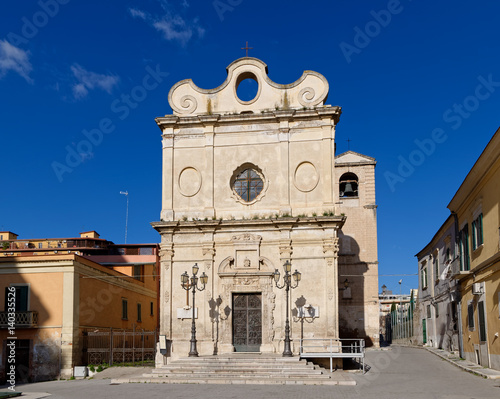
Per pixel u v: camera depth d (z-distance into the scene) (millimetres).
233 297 28312
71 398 18719
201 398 17859
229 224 28391
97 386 22688
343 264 41250
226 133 29594
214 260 28500
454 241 32875
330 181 28328
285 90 29609
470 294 28281
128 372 29125
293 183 28656
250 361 24422
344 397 17875
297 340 27016
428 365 27938
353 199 42250
